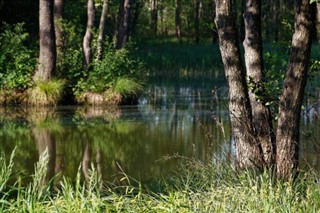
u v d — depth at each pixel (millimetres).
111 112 22328
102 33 26219
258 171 9766
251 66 10430
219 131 17438
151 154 14922
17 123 19703
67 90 24812
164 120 20125
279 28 63812
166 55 41344
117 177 12812
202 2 71688
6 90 24422
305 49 9211
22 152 15312
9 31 25906
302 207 7691
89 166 13914
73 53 26703
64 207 7848
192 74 37875
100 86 24812
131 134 17609
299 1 9133
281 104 9516
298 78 9336
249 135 9914
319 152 11242
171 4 73000
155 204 8352
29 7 37750
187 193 8625
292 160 9477
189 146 15516
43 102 24125
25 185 12086
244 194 8062
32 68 24859
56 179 12688
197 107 23359
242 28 58031
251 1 10422
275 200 7703
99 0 25984
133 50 30156
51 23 24859
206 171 9938
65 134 17734
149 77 35844
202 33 70562
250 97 10469
